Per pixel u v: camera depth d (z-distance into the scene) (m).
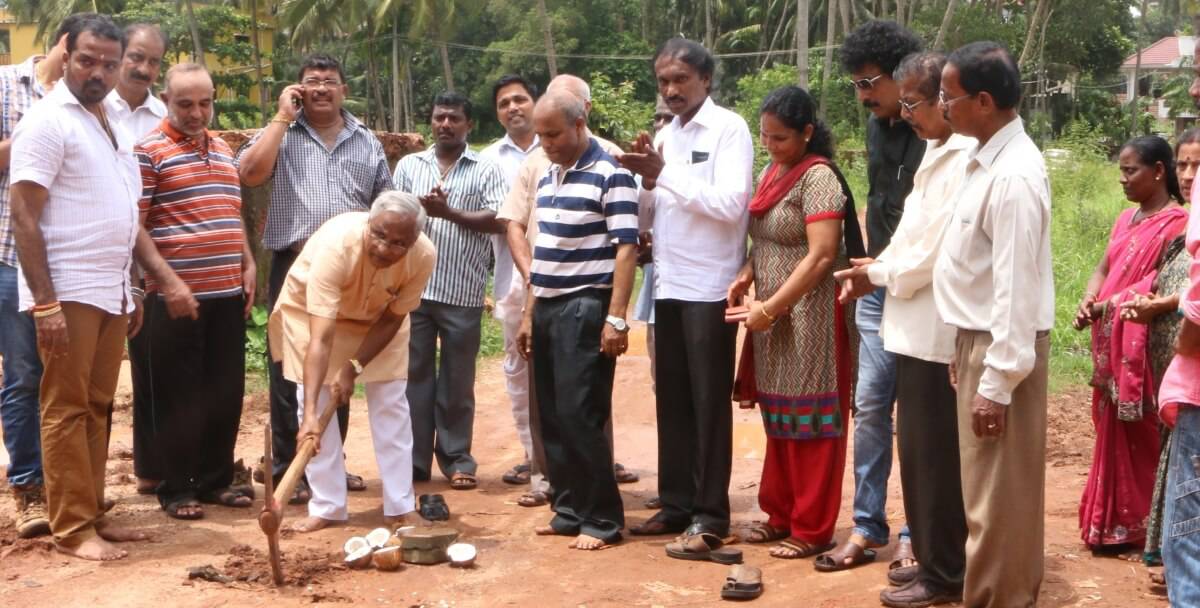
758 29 48.47
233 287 5.75
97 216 4.83
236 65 37.03
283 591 4.59
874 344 4.83
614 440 7.59
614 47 51.16
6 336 5.12
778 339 5.00
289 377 5.31
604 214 5.14
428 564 4.96
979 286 3.95
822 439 4.98
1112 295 5.09
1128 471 4.96
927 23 34.09
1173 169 5.18
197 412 5.70
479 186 6.46
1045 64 42.47
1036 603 4.20
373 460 6.98
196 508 5.65
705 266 5.07
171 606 4.38
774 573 4.86
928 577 4.39
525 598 4.56
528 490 6.36
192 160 5.65
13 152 4.67
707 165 5.12
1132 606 4.38
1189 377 3.50
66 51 4.77
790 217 4.90
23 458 5.17
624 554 5.12
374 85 42.62
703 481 5.15
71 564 4.87
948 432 4.28
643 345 10.70
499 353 10.31
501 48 49.16
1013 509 3.96
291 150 6.04
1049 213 3.88
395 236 4.80
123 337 5.13
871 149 4.89
